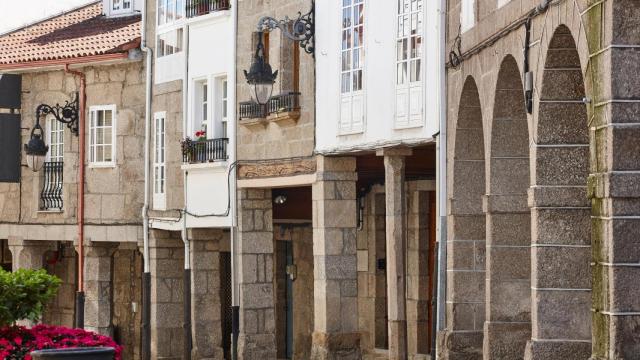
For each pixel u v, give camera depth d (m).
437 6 22.22
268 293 29.70
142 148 33.94
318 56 26.39
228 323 33.94
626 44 13.55
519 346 19.44
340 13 25.58
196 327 31.61
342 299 26.33
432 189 27.73
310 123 26.80
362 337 29.81
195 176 31.36
